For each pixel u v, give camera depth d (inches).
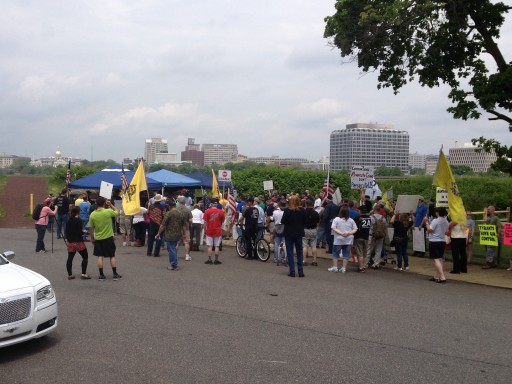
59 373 241.1
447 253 723.4
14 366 251.1
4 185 2338.8
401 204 753.6
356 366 253.3
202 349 277.0
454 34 677.3
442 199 637.3
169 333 307.4
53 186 2246.6
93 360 258.8
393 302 412.8
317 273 559.2
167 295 418.9
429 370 250.5
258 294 429.7
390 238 700.7
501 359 271.1
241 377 235.5
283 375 238.7
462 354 277.9
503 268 616.7
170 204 791.7
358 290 462.0
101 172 1026.7
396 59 716.7
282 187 1683.1
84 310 363.6
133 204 749.3
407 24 657.6
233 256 691.4
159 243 665.6
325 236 738.8
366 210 675.4
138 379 232.5
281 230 616.1
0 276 282.8
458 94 640.4
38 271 534.3
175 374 238.8
